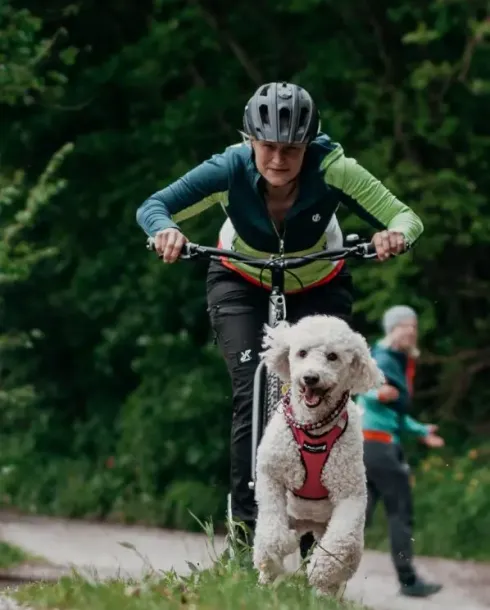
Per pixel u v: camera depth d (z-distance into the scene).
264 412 6.45
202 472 17.02
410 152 17.45
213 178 6.57
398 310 10.41
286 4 17.62
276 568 5.94
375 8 17.69
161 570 6.43
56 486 17.47
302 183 6.54
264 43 18.27
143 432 17.06
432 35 16.30
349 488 5.95
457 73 17.30
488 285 17.72
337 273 6.95
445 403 17.75
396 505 10.29
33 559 11.60
